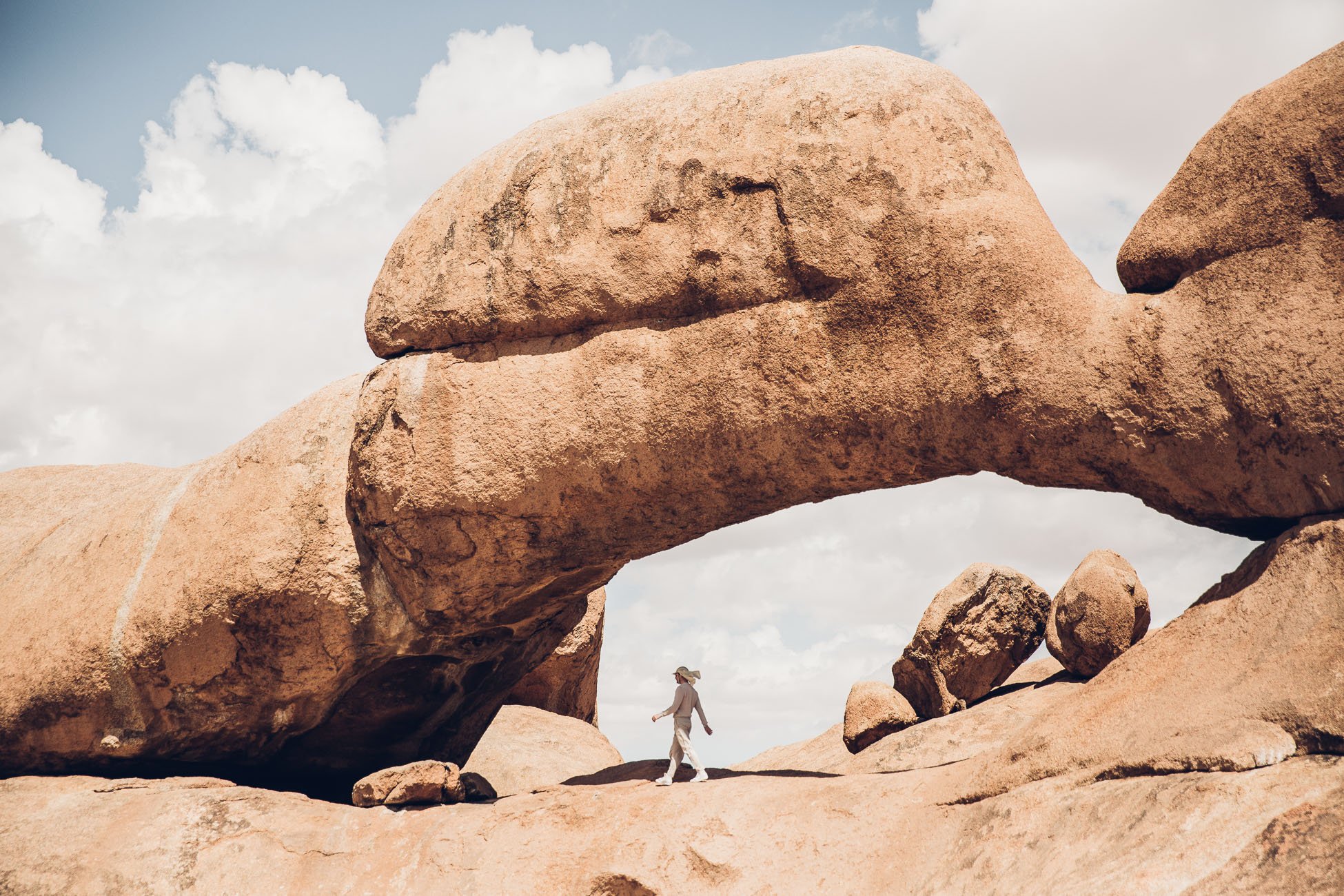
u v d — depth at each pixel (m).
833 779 9.29
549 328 10.12
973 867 7.34
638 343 9.70
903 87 9.34
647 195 9.75
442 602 10.69
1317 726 6.57
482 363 10.34
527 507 10.13
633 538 10.38
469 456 10.19
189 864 9.78
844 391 9.01
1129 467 8.35
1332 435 7.44
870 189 9.05
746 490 9.70
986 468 8.95
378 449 10.57
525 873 9.09
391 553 10.69
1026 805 7.53
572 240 9.99
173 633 11.07
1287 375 7.62
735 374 9.31
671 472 9.68
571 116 10.67
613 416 9.72
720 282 9.41
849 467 9.26
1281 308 7.72
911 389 8.83
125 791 10.73
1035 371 8.48
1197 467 8.08
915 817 8.25
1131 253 8.55
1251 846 6.14
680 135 9.82
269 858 9.81
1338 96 7.69
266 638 11.01
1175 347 8.08
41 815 10.49
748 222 9.38
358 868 9.66
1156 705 7.51
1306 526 7.56
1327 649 6.87
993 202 8.89
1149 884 6.16
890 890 7.73
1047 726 8.03
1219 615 7.75
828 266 9.05
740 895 8.23
